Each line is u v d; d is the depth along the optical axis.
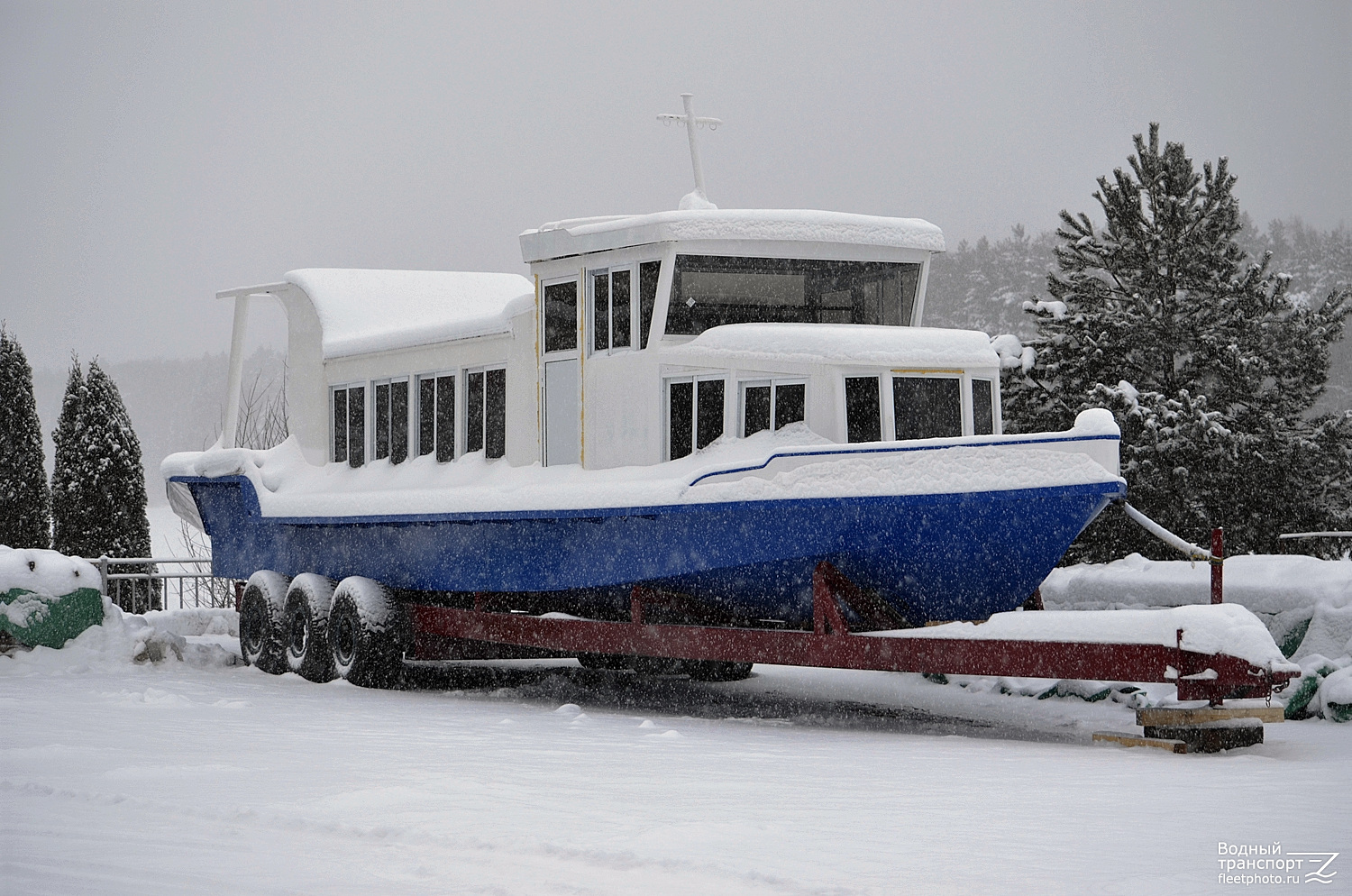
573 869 5.68
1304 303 21.22
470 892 5.31
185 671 16.09
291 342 17.75
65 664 15.52
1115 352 20.41
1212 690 9.23
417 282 17.95
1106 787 7.70
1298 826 6.54
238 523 18.22
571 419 13.20
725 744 9.75
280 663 16.12
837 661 10.71
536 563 13.21
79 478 25.33
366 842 6.23
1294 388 20.77
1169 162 21.00
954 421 11.45
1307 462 19.64
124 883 5.46
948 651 10.15
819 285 12.74
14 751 8.84
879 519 10.45
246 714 11.44
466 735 10.15
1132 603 13.23
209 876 5.57
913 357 11.23
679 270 12.26
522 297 14.08
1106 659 9.45
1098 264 21.50
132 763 8.41
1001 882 5.42
